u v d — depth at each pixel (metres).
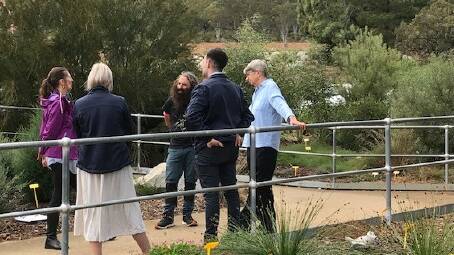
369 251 6.38
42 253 6.94
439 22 28.83
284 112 6.90
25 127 15.26
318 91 18.83
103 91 6.32
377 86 19.58
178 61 18.31
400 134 13.35
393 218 7.95
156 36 17.94
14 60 16.84
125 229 6.29
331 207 9.19
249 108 7.28
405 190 11.09
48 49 16.91
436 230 6.43
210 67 6.82
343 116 17.03
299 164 14.11
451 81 14.19
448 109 13.88
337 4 42.91
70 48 17.14
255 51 19.39
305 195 10.38
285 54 20.75
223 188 6.49
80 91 17.00
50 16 17.08
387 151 7.97
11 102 16.95
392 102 15.44
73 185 8.84
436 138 13.71
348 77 20.16
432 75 14.48
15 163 9.61
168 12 17.95
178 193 6.23
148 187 10.16
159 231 7.89
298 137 16.38
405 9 43.97
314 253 5.98
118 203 5.89
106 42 17.56
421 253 5.96
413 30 29.19
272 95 7.00
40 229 8.13
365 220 7.86
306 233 6.19
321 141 16.22
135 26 17.69
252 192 6.69
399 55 21.28
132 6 17.56
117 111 6.25
